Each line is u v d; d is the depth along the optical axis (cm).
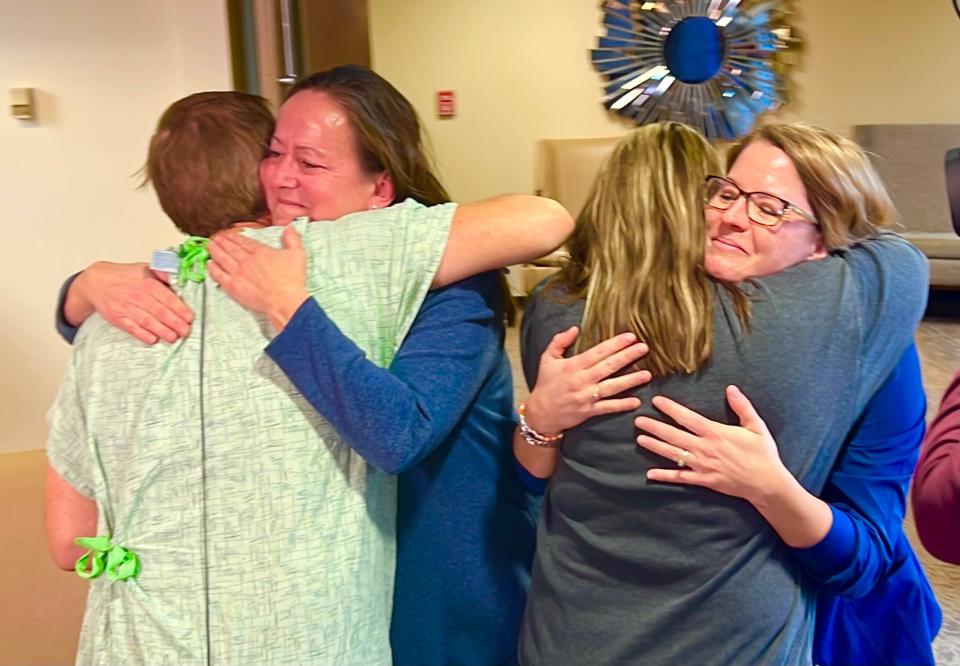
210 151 99
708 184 88
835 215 87
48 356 331
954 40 573
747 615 84
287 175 100
